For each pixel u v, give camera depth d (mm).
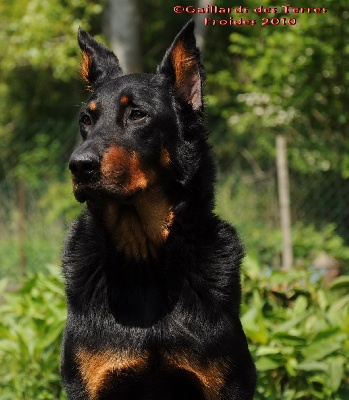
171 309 4625
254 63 14578
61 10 15305
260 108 13398
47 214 12820
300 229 12430
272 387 5926
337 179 12656
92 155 4305
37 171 15398
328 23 11492
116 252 4699
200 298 4625
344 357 6016
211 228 4852
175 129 4809
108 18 16594
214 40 19891
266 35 11969
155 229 4691
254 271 6504
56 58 15414
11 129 17406
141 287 4680
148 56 22188
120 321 4602
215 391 4543
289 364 5809
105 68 5266
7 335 6516
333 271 8508
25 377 6301
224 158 13625
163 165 4730
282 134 12398
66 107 20953
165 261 4680
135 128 4633
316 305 6410
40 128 16656
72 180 4441
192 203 4793
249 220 12727
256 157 13281
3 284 7090
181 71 4934
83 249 4820
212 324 4566
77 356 4605
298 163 12570
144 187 4613
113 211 4676
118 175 4430
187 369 4531
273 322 6207
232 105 18047
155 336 4551
